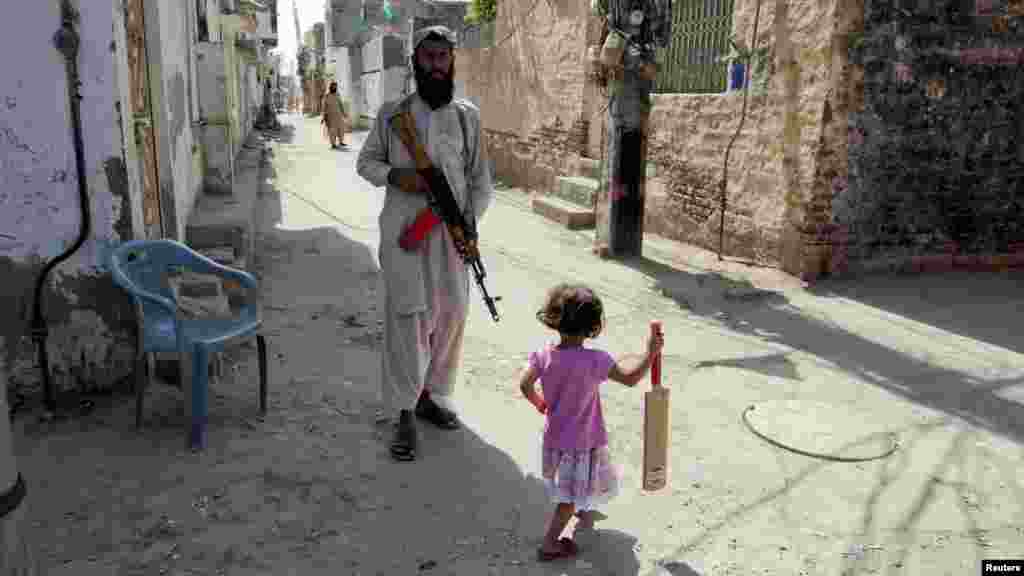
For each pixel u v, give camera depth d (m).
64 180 4.39
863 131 7.46
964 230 7.98
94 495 3.63
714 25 9.36
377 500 3.71
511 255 9.30
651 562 3.29
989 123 7.72
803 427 4.60
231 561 3.19
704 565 3.27
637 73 8.68
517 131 15.47
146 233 5.09
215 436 4.27
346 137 28.12
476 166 4.30
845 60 7.24
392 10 30.02
